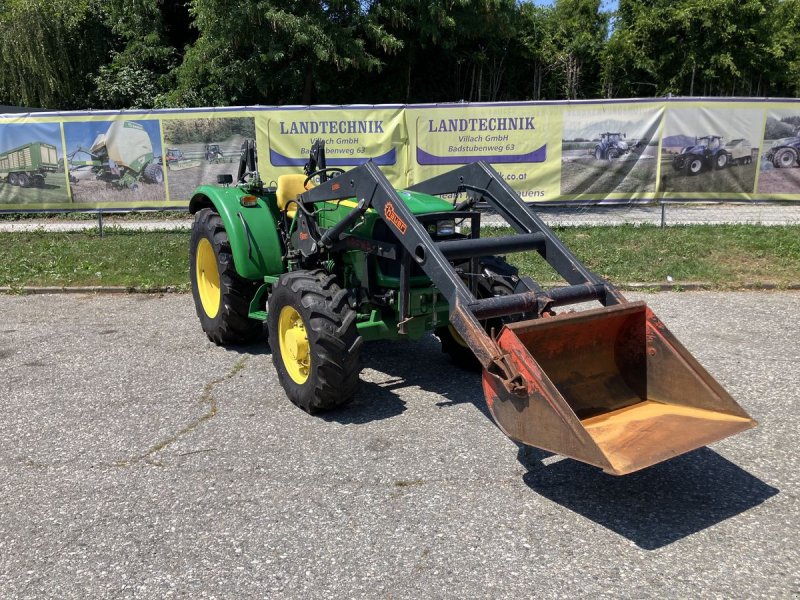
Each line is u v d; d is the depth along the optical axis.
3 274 9.48
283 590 3.07
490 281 5.20
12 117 12.18
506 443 4.47
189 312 7.98
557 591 3.03
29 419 5.00
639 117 11.22
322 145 5.80
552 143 11.41
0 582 3.18
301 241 5.47
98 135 12.16
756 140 11.20
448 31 17.36
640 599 2.97
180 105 17.39
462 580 3.12
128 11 18.59
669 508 3.69
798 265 8.95
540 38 22.48
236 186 6.64
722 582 3.08
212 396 5.38
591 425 3.90
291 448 4.45
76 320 7.71
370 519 3.61
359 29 16.34
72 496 3.92
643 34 21.59
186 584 3.13
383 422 4.83
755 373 5.61
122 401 5.31
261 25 15.62
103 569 3.25
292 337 5.02
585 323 4.08
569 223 11.19
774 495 3.79
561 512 3.66
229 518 3.65
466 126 11.44
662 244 9.90
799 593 3.00
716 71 21.25
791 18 23.06
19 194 12.45
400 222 4.49
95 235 11.66
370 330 5.01
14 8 20.12
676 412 4.00
